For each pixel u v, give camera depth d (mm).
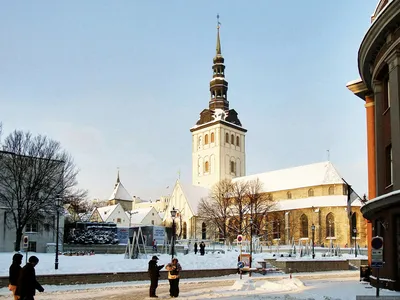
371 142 33750
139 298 24656
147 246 67000
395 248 25453
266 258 53062
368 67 30203
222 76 144750
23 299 15719
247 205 110062
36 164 64312
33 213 62281
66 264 41438
